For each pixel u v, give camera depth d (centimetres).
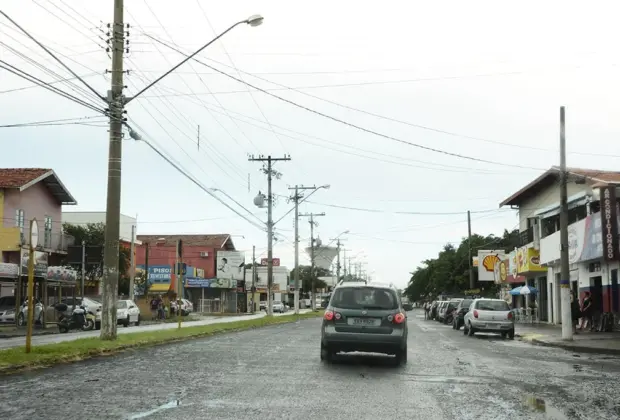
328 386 1067
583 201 3266
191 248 8894
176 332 2450
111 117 1905
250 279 10719
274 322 4159
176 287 7775
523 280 4719
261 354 1633
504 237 7894
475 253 7462
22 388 1002
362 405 892
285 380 1128
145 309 5738
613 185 2559
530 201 4512
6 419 754
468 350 1938
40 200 4566
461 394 1006
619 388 1095
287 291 11894
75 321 3247
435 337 2666
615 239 2473
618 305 2833
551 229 4006
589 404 925
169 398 916
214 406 858
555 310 3891
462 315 3531
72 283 3962
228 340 2236
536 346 2230
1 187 4144
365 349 1409
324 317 1436
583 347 2017
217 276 8531
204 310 8138
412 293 12388
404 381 1152
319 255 10319
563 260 2358
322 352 1438
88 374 1188
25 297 3906
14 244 4062
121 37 1936
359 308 1420
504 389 1068
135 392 968
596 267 3111
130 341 1892
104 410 817
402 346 1407
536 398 974
